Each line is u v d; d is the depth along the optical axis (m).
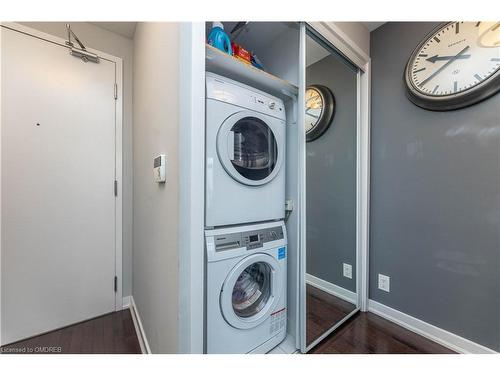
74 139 1.75
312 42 1.54
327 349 1.41
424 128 1.54
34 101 1.59
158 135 1.20
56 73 1.68
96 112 1.84
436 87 1.44
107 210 1.90
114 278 1.93
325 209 1.67
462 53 1.35
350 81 1.79
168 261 1.04
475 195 1.33
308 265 1.58
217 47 1.14
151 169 1.34
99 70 1.86
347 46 1.61
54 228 1.67
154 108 1.28
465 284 1.38
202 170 0.92
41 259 1.63
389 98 1.74
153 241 1.30
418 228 1.58
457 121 1.40
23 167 1.56
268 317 1.30
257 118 1.26
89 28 1.83
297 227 1.41
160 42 1.18
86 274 1.80
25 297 1.58
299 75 1.37
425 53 1.50
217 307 1.07
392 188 1.72
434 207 1.50
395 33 1.71
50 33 1.65
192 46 0.88
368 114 1.82
